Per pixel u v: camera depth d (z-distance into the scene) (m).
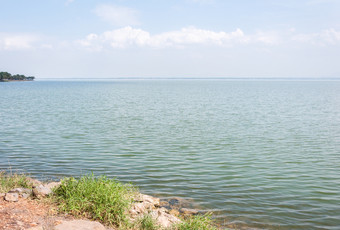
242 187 15.02
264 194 14.10
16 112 47.78
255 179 16.28
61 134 28.66
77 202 9.46
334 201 13.40
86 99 81.50
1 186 10.95
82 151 21.89
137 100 78.69
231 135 29.47
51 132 29.70
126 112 49.44
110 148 23.02
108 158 20.08
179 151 22.52
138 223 9.44
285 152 22.67
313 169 18.30
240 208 12.52
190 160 20.00
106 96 96.50
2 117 41.16
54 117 41.81
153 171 17.41
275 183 15.66
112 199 9.78
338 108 59.06
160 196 13.67
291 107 60.84
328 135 30.00
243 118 42.91
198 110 53.78
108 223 9.00
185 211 12.09
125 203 9.88
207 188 14.79
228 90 150.50
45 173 16.48
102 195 9.77
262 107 60.44
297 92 130.00
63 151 21.78
